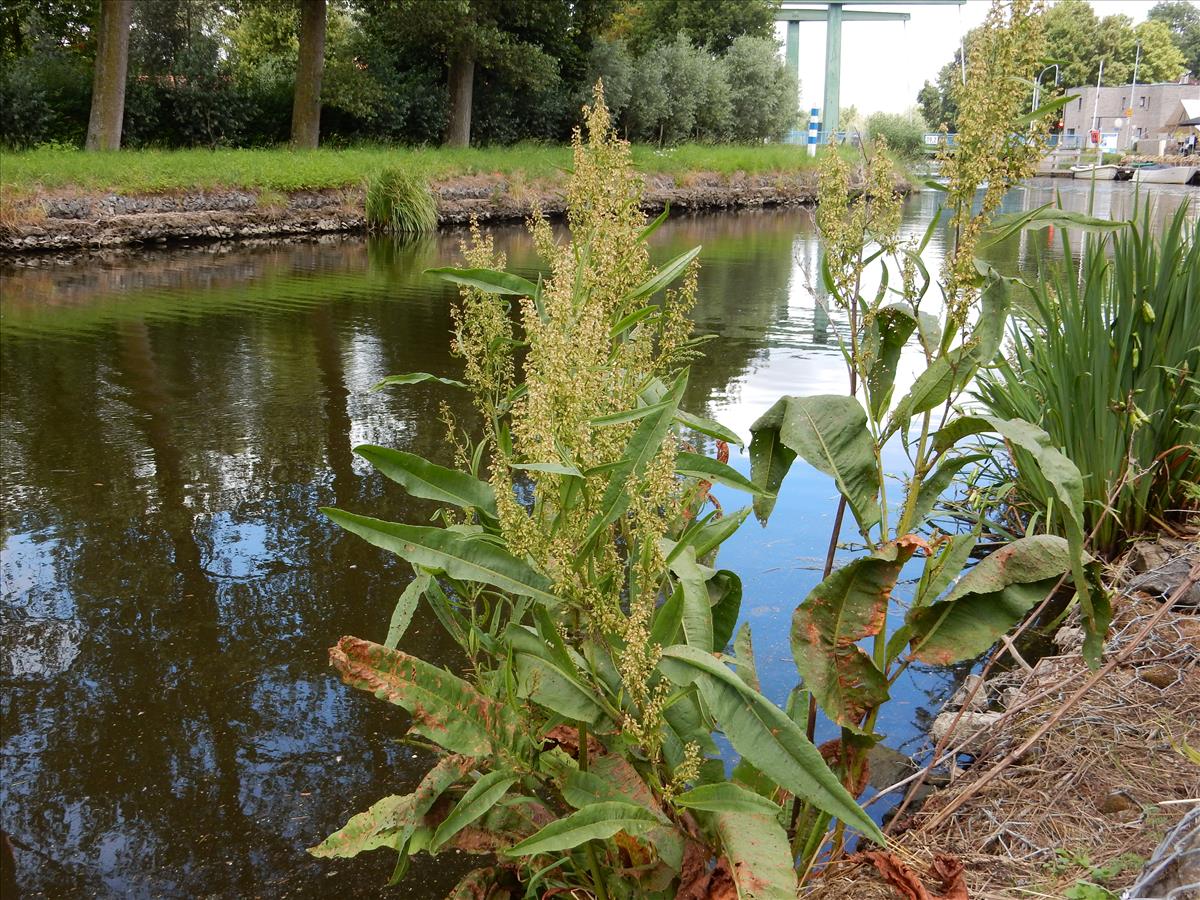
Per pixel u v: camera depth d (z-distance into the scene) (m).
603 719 1.93
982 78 2.13
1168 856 2.03
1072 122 58.62
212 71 24.39
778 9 45.34
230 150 22.11
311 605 4.07
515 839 2.10
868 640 3.80
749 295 12.09
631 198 2.57
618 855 2.12
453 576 1.89
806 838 2.40
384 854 2.76
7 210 14.73
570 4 31.08
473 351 2.87
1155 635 3.46
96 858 2.71
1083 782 2.75
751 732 1.73
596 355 2.00
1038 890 2.31
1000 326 2.17
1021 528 4.70
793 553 4.55
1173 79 72.75
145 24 24.16
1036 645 3.75
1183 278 4.41
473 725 1.95
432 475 2.01
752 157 32.25
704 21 42.53
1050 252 13.33
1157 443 4.42
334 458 5.81
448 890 2.63
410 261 15.23
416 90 27.55
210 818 2.87
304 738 3.24
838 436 2.32
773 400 6.95
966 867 2.46
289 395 7.20
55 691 3.48
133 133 23.00
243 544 4.63
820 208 2.36
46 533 4.73
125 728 3.28
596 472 1.85
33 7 25.41
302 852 2.74
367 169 20.12
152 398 7.06
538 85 29.33
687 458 2.30
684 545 1.95
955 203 2.22
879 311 2.39
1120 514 4.41
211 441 6.11
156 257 15.08
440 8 25.64
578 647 2.12
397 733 3.28
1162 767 2.77
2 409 6.74
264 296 11.59
